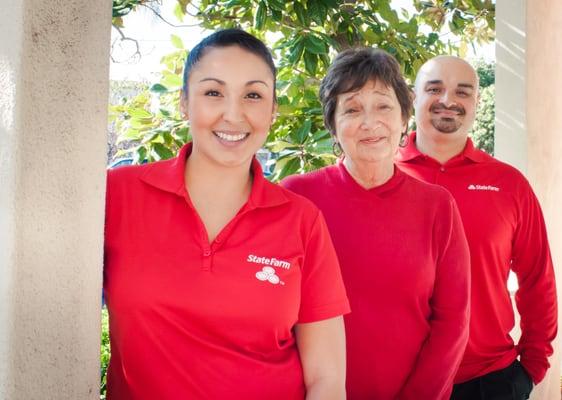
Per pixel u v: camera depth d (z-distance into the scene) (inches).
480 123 371.9
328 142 108.7
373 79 81.4
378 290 79.4
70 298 44.4
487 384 98.7
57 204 42.8
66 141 43.5
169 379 56.5
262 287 57.6
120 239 57.4
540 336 105.8
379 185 84.4
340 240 81.6
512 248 105.4
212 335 57.1
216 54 59.5
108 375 62.4
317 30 123.6
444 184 102.2
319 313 63.3
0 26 39.8
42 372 41.7
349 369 79.5
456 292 82.0
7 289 38.8
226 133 60.2
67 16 42.9
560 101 133.5
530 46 127.5
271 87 62.1
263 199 60.9
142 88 148.6
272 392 59.1
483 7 143.5
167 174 60.0
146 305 56.1
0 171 39.4
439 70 104.6
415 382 79.0
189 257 56.8
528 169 128.7
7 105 39.3
